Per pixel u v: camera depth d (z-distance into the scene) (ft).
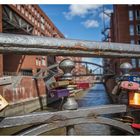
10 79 3.19
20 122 3.10
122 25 181.47
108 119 3.75
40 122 3.23
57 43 3.26
